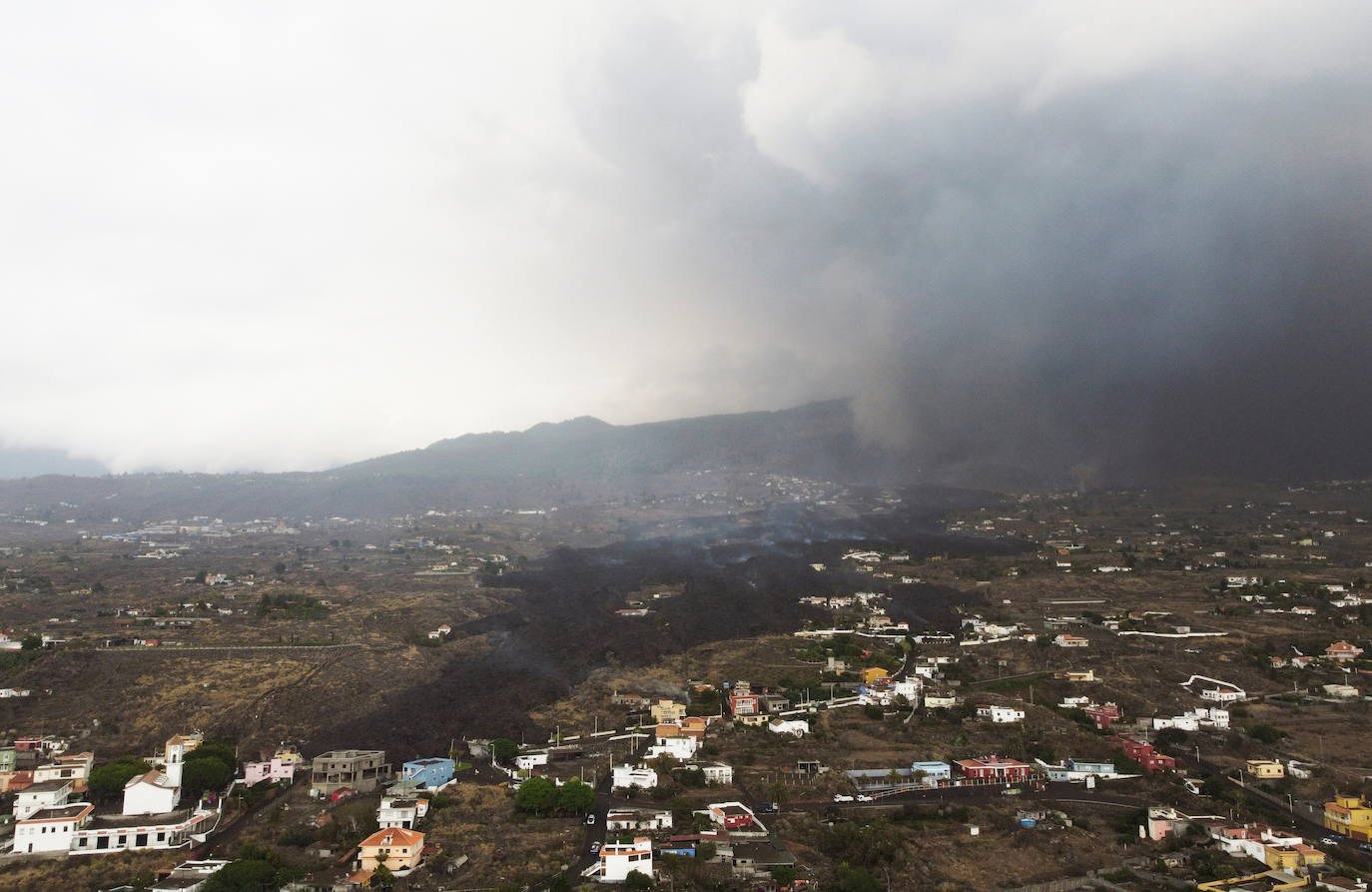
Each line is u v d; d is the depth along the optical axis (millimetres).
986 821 147875
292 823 149250
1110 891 125625
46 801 151125
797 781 166750
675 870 124875
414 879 125750
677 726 195250
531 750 186500
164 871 128750
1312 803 154000
